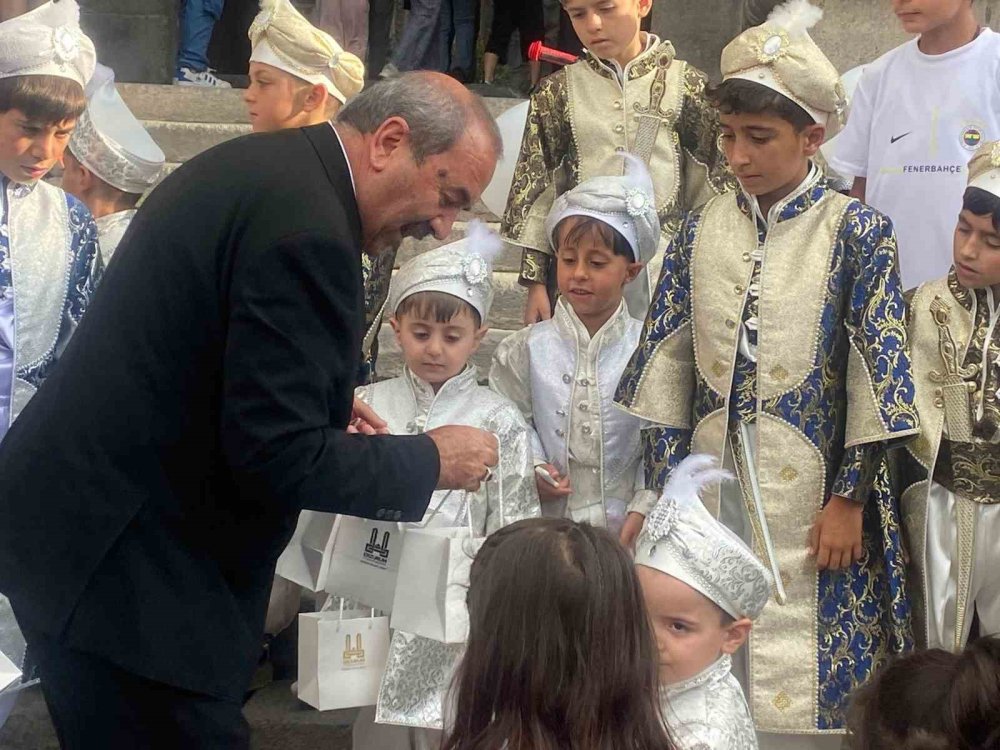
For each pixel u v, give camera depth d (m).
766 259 3.12
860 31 5.90
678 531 2.49
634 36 4.13
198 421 2.34
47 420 2.38
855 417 3.01
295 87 4.09
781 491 3.07
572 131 4.14
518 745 1.84
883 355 2.99
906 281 4.13
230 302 2.28
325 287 2.27
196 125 6.37
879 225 3.07
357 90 4.24
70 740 2.47
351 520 3.07
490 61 8.52
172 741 2.38
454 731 1.92
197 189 2.36
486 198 4.52
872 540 3.11
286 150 2.40
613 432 3.56
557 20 8.79
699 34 7.08
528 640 1.86
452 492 3.30
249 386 2.24
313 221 2.28
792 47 3.03
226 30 9.85
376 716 3.11
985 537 3.14
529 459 3.41
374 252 2.54
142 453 2.33
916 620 3.17
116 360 2.33
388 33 8.94
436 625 2.91
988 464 3.13
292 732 3.67
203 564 2.37
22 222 3.44
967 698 1.89
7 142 3.26
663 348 3.22
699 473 2.66
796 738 3.14
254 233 2.28
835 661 3.06
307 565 3.13
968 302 3.17
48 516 2.34
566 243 3.55
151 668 2.31
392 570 3.02
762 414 3.08
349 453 2.34
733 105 3.07
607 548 1.92
